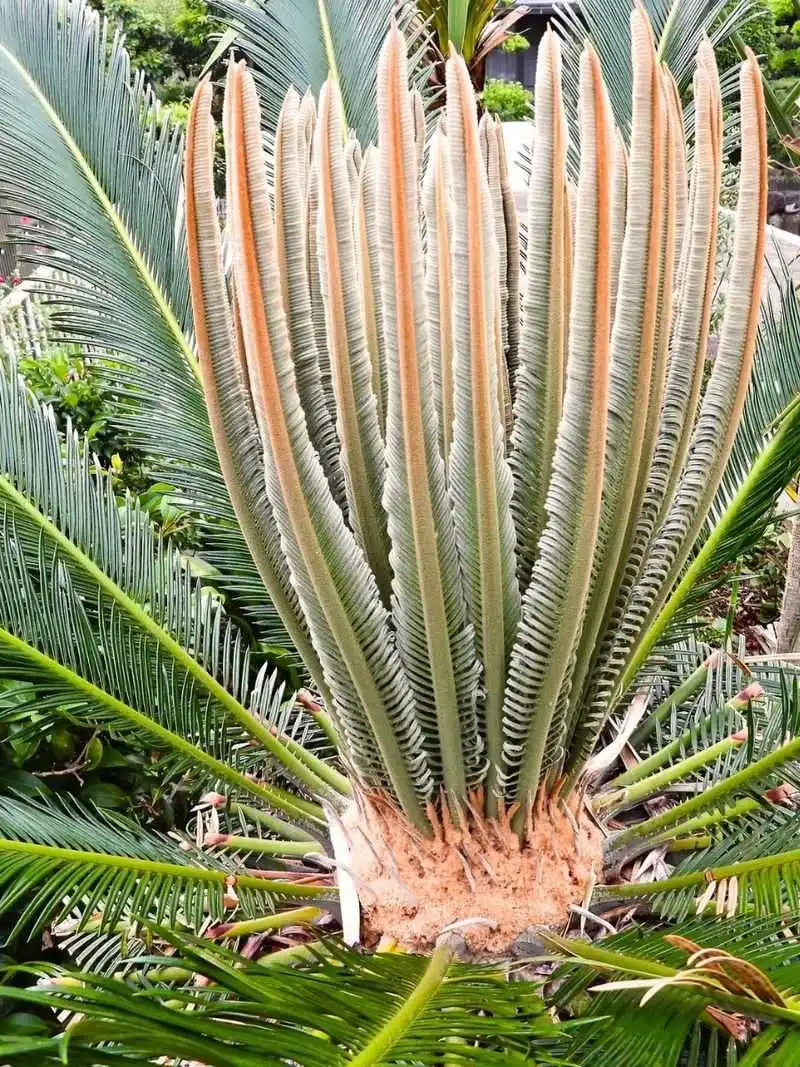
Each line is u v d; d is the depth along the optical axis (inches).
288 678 92.5
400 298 50.2
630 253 53.1
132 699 65.6
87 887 56.7
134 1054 43.9
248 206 50.5
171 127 74.7
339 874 62.9
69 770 79.7
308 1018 45.4
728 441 59.6
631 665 67.9
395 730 58.1
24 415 68.7
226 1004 44.8
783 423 65.3
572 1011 57.4
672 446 58.5
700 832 66.1
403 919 60.9
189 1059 42.3
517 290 64.4
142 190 73.6
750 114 54.7
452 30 113.7
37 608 63.4
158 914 58.0
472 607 56.1
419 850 61.4
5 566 63.1
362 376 56.6
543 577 54.5
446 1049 44.4
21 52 71.9
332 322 55.2
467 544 54.7
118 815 62.3
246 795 68.6
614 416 54.7
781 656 75.2
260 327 51.2
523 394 56.4
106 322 73.2
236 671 71.0
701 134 55.2
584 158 49.9
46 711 64.9
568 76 76.1
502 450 54.2
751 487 66.5
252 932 61.3
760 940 53.2
